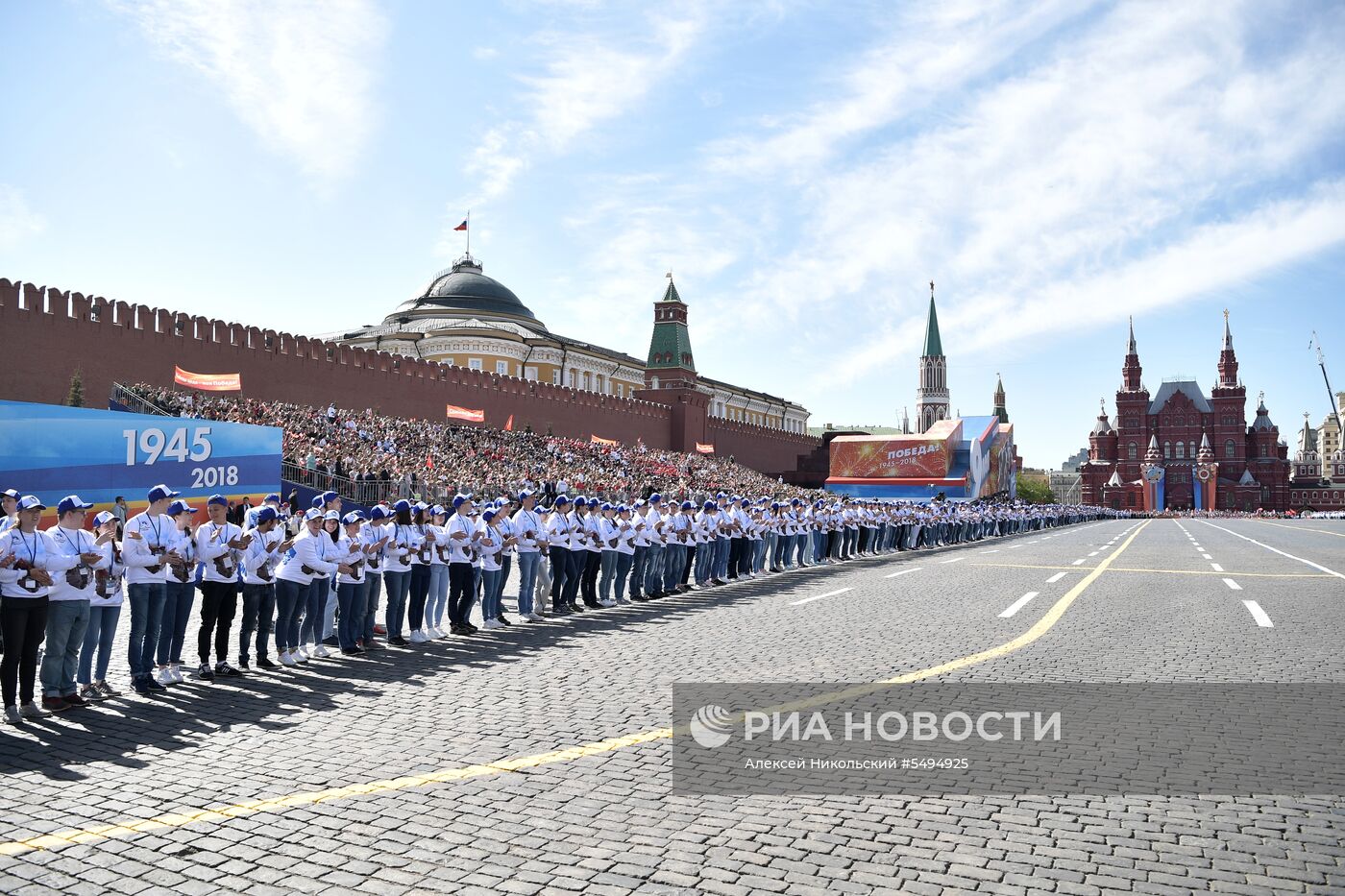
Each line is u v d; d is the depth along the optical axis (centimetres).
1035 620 1319
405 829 517
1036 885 443
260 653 1012
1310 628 1240
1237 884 445
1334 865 466
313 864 471
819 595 1677
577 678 920
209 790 587
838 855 479
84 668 870
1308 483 13975
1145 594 1673
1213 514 12775
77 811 553
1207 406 14000
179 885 449
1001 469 8781
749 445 8206
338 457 3000
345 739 702
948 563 2572
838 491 7506
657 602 1622
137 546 888
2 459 1772
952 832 510
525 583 1391
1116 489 14025
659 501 1739
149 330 3438
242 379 3819
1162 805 552
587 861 471
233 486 2297
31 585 789
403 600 1186
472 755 655
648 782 595
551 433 5703
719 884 445
